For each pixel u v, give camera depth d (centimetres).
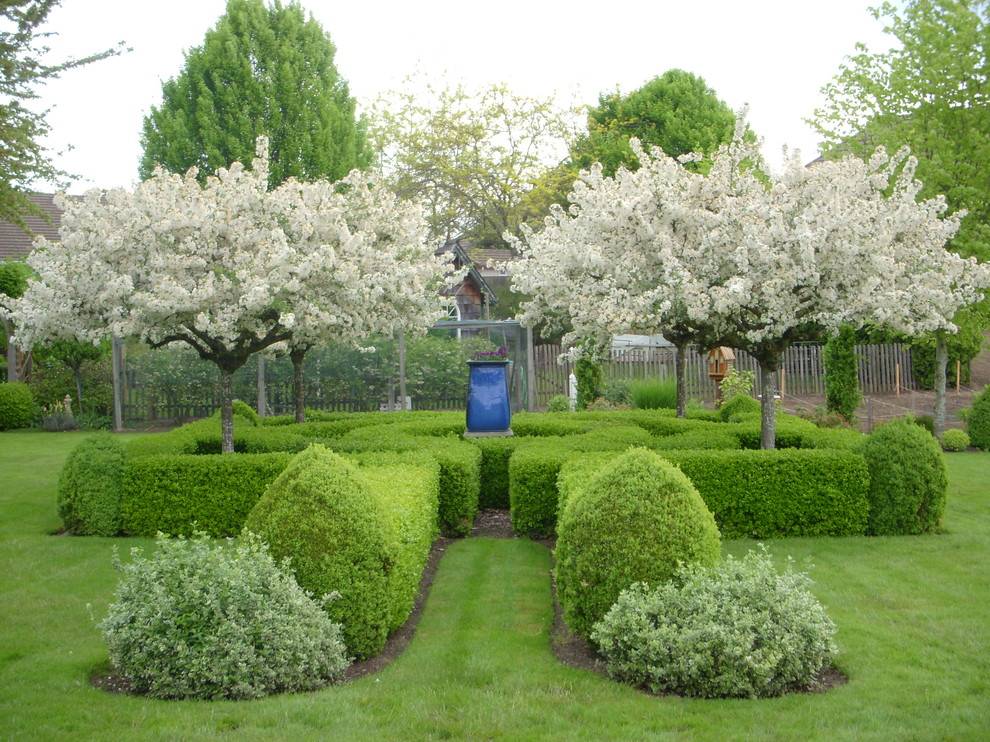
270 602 480
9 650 543
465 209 3688
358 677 499
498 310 3272
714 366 2197
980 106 1466
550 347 2256
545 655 531
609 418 1277
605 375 2067
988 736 403
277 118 2406
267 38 2433
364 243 1052
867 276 863
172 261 904
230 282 924
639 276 973
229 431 1010
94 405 2006
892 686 467
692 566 506
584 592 529
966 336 1502
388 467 813
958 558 753
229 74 2388
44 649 548
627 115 3347
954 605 618
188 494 870
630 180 1016
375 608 525
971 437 1489
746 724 419
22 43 1093
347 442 1022
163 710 437
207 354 1013
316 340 1129
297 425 1270
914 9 1515
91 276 888
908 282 907
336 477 540
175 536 870
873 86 1530
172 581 480
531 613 623
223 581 475
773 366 964
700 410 1520
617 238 994
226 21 2408
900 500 836
